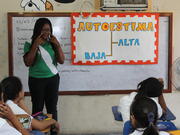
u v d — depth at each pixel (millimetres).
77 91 3781
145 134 1541
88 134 3863
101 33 3725
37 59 3205
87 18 3688
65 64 3742
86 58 3740
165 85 3881
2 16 3609
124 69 3811
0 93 1924
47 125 2326
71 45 3711
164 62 3855
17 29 3631
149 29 3768
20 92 2277
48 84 3252
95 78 3789
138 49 3785
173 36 3852
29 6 3623
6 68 3686
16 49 3662
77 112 3834
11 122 1960
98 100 3838
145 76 3846
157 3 3783
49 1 3643
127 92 3836
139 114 1599
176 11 3816
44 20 3182
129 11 3725
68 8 3676
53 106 3312
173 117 2617
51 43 3252
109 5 3586
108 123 3881
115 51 3768
